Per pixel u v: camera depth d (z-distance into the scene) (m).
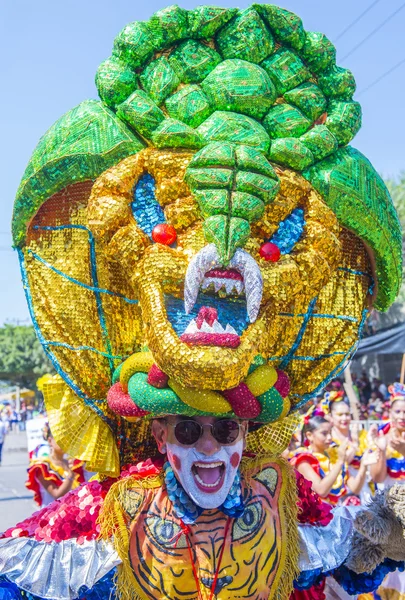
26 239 2.23
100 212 1.98
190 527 2.11
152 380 1.92
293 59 2.06
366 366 17.27
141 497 2.15
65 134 2.06
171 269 1.90
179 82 2.04
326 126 2.10
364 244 2.22
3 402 35.53
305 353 2.29
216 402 1.90
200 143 1.98
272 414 2.00
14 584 2.05
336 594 2.69
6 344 39.00
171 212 1.96
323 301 2.26
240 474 2.23
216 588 2.10
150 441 2.28
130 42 2.02
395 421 4.61
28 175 2.12
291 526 2.26
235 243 1.88
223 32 2.03
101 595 2.11
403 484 2.33
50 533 2.15
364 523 2.23
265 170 1.93
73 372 2.19
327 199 2.08
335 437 4.82
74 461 4.23
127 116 2.00
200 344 1.80
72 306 2.17
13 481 10.86
